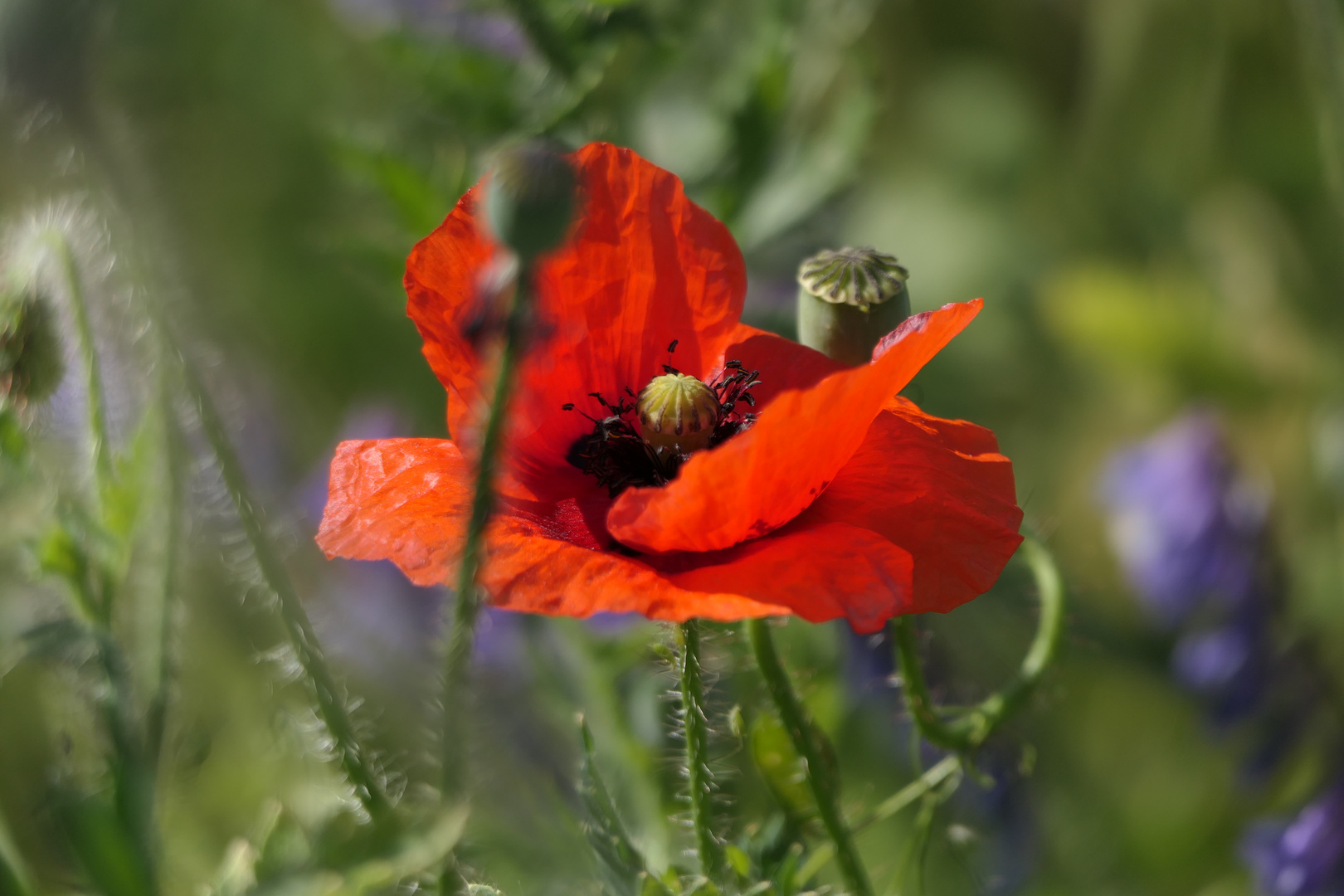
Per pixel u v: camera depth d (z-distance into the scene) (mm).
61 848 566
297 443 736
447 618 548
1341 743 687
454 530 545
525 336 521
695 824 563
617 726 624
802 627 627
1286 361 746
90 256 583
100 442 579
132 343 592
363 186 656
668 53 653
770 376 578
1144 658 709
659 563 558
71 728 588
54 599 596
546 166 517
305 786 610
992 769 633
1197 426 710
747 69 662
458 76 653
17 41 559
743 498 543
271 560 564
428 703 641
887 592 540
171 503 582
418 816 546
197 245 727
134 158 572
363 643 664
